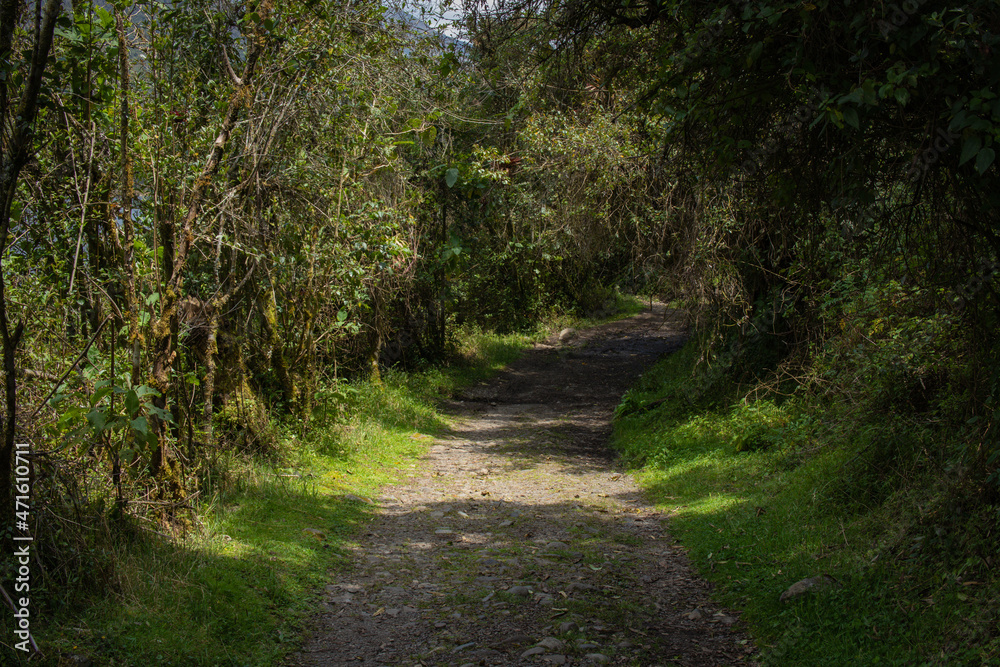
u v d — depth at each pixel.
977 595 4.41
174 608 4.74
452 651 4.77
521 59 10.72
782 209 5.85
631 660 4.64
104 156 6.44
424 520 8.16
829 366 9.27
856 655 4.34
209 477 7.69
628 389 18.80
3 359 4.59
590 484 10.38
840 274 8.65
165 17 6.82
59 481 5.05
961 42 3.34
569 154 12.11
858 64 3.90
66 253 6.35
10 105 4.72
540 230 16.23
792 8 3.87
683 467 10.36
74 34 5.54
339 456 10.72
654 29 6.55
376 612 5.44
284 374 11.10
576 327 29.00
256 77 7.53
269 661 4.51
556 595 5.78
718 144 4.81
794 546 6.32
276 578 5.70
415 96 10.74
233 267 8.35
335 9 8.63
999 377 5.04
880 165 4.39
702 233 10.95
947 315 5.98
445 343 21.41
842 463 7.45
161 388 6.17
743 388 12.27
